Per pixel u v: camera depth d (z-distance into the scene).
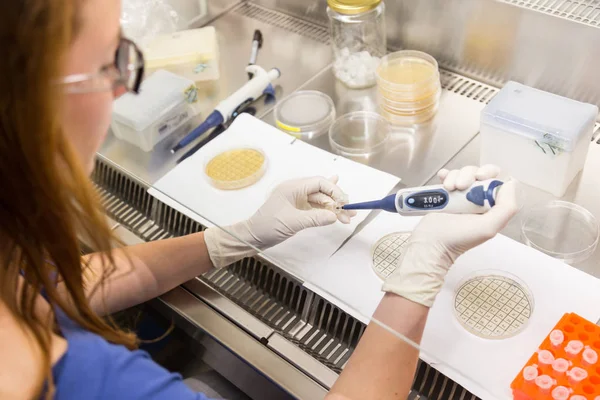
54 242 0.76
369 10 1.50
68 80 0.68
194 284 1.32
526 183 1.26
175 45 1.60
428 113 1.44
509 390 0.96
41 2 0.60
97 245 0.81
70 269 0.81
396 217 1.17
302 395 1.12
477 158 1.31
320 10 1.75
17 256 0.77
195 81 1.61
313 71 1.62
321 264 1.13
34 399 0.71
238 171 1.32
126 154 1.43
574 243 1.13
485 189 1.07
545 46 1.41
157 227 1.42
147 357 0.84
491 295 1.06
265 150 1.37
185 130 1.47
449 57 1.60
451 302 1.06
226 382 1.41
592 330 0.99
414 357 1.02
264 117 1.50
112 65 0.77
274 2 1.84
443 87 1.54
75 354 0.77
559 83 1.45
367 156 1.34
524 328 1.02
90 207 0.76
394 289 1.04
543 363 0.97
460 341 1.01
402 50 1.64
